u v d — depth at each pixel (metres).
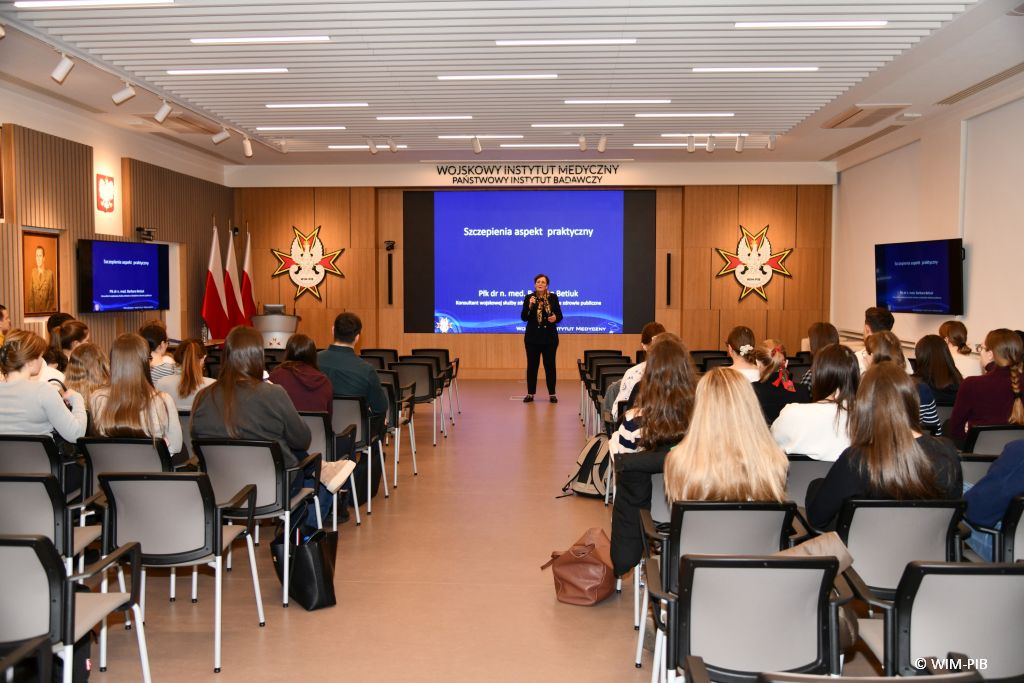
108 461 3.93
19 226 8.80
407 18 6.42
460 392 13.11
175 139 11.91
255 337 4.27
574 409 11.29
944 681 1.56
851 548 2.91
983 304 9.16
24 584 2.37
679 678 2.51
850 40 6.96
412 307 15.02
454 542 5.28
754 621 2.28
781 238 14.36
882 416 2.93
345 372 6.02
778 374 4.71
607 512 6.01
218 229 14.12
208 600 4.25
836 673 2.32
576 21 6.47
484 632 3.83
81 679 3.07
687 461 2.87
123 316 11.08
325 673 3.39
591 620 3.98
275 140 11.93
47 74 8.01
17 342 4.24
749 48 7.21
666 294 14.75
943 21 6.50
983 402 4.89
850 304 13.59
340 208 14.65
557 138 11.78
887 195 12.04
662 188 14.70
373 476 6.45
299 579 4.12
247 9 6.21
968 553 3.57
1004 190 8.73
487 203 14.87
